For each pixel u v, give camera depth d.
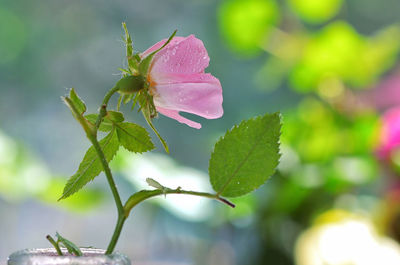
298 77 1.16
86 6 3.71
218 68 3.50
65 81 3.78
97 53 3.78
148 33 3.78
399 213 0.92
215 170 0.43
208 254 1.14
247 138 0.43
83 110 0.42
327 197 1.00
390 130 1.00
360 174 1.01
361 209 1.06
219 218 1.01
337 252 0.89
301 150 1.05
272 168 0.43
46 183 1.10
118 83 0.43
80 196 1.10
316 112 1.10
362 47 1.13
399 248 0.90
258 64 3.40
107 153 0.44
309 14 1.19
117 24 3.77
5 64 3.60
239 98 3.42
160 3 3.71
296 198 0.98
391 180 0.99
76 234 2.13
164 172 0.98
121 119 0.44
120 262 0.40
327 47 1.13
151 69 0.43
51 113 3.84
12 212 3.32
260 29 1.18
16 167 1.09
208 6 3.65
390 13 3.62
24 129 3.80
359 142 1.04
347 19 3.57
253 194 1.00
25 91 3.70
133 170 0.96
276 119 0.43
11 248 3.22
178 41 0.44
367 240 0.90
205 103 0.43
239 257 0.99
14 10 3.57
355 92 1.16
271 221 0.98
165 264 1.27
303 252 0.93
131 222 2.85
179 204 0.96
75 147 4.01
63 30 3.71
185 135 3.46
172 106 0.43
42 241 3.99
